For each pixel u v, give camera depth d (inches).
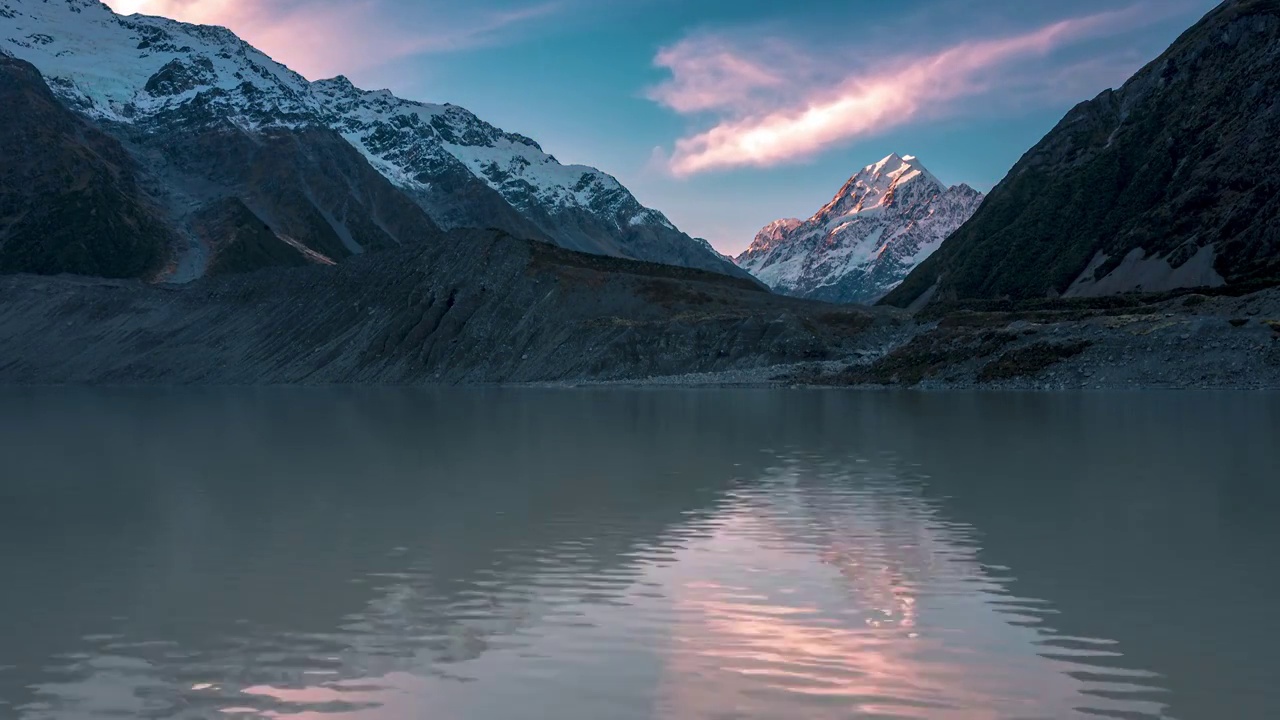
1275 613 689.0
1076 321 4436.5
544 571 850.1
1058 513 1113.4
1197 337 3956.7
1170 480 1368.1
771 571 842.2
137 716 528.1
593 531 1039.0
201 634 670.5
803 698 542.6
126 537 1030.4
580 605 736.3
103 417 3257.9
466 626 684.7
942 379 4377.5
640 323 6333.7
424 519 1123.9
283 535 1032.2
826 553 913.5
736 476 1489.9
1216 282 7121.1
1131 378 3887.8
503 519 1117.1
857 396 3855.8
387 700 546.0
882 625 677.3
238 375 7465.6
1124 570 826.2
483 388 5654.5
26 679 585.6
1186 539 955.3
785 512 1146.0
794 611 714.2
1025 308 6525.6
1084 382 3939.5
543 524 1083.3
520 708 532.4
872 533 1010.7
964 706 529.3
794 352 5738.2
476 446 2038.6
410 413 3233.3
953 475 1467.8
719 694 549.6
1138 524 1038.4
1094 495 1240.8
